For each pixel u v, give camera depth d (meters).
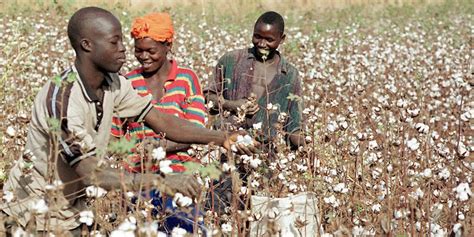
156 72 6.40
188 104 6.37
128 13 24.94
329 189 6.34
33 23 19.28
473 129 9.59
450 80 13.41
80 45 5.07
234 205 5.72
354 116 7.57
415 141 6.12
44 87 5.01
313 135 6.91
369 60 16.11
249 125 7.29
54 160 4.89
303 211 5.77
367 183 6.61
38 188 5.08
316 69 13.37
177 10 27.17
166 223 5.82
